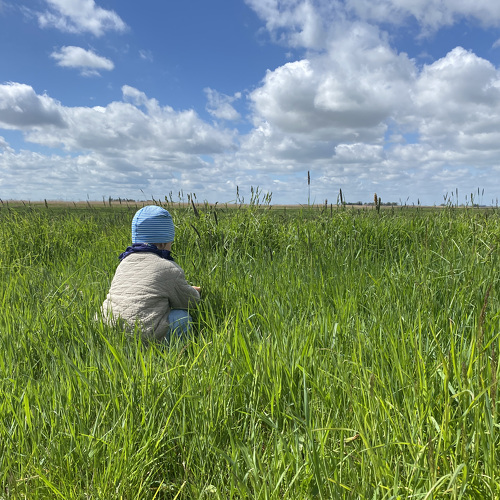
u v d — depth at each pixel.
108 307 3.25
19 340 2.88
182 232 6.23
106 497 1.67
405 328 2.69
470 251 4.00
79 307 3.36
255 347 2.57
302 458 1.79
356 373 2.13
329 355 2.43
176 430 2.05
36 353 2.86
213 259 5.12
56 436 1.88
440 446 1.50
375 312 2.99
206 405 2.04
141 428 1.95
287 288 3.88
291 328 2.85
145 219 3.47
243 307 3.27
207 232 6.11
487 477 1.40
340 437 1.74
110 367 2.28
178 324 3.27
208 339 2.79
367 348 2.40
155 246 3.52
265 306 3.33
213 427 1.99
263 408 2.19
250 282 4.10
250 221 6.52
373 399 1.78
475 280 3.28
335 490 1.45
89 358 2.60
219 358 2.46
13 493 1.68
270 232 6.44
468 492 1.42
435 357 2.26
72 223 8.45
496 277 3.41
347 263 4.51
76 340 2.95
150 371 2.23
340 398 2.08
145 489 1.80
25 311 3.41
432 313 2.84
